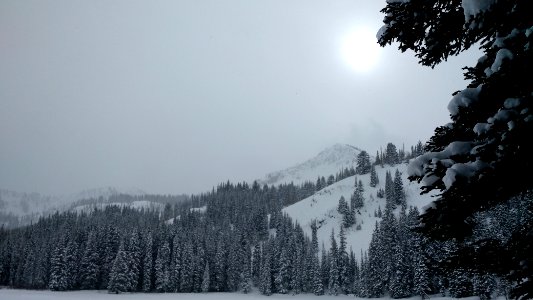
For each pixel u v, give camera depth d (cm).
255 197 19738
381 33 563
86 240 11006
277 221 15700
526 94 387
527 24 395
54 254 9594
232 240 11781
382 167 19000
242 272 10475
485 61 443
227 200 18512
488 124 388
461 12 522
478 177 395
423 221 475
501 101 421
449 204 441
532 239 439
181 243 10556
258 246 11531
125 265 9100
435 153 448
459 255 484
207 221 15662
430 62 587
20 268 10831
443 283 5725
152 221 15512
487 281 4062
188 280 9825
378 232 8312
